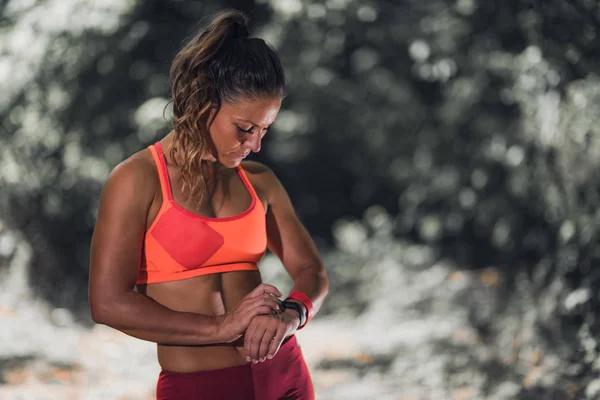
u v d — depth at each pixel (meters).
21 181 7.59
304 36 8.79
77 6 7.42
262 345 1.91
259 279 2.15
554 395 4.25
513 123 8.10
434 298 7.95
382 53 9.83
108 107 8.45
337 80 10.02
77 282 8.34
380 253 9.63
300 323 2.08
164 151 2.03
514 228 8.19
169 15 9.20
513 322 5.50
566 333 4.67
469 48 8.30
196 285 2.01
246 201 2.12
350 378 5.90
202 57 1.92
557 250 5.68
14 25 7.37
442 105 9.78
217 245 2.00
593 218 4.89
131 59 8.79
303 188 12.25
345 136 10.92
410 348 6.36
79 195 8.30
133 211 1.94
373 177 11.67
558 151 5.34
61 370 5.63
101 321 1.93
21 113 7.49
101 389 5.32
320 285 2.24
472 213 9.17
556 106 5.24
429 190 9.55
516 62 7.45
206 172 2.05
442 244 9.98
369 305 8.68
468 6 7.87
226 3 9.48
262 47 1.95
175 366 2.05
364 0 8.62
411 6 9.04
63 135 7.89
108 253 1.92
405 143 9.95
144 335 1.93
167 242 1.97
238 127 1.95
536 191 6.90
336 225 12.43
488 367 5.19
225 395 2.03
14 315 6.75
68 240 8.31
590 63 5.10
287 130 10.32
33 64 7.28
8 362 5.56
